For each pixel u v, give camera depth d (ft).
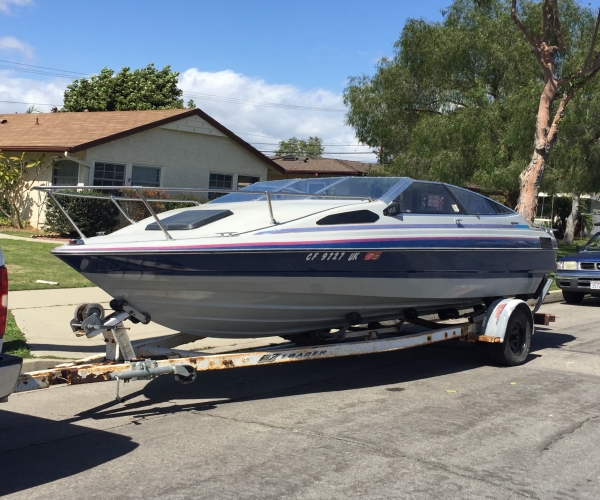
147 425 18.45
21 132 72.90
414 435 17.63
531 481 14.62
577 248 49.16
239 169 79.36
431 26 71.82
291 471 14.96
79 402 20.68
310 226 20.20
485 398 21.63
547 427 18.53
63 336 27.09
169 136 71.72
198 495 13.64
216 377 24.31
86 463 15.46
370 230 21.24
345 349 21.88
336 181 24.38
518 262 27.25
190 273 18.54
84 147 62.85
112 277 18.43
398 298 23.03
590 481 14.73
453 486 14.24
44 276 41.52
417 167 68.59
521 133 60.13
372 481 14.43
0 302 14.01
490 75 68.85
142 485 14.15
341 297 21.48
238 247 18.71
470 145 65.05
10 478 14.55
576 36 66.39
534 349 30.25
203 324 20.63
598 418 19.49
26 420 18.83
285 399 21.42
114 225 64.85
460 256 24.21
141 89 131.64
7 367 13.26
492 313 25.80
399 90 71.77
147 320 19.86
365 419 19.11
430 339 24.17
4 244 54.39
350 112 75.25
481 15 69.41
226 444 16.81
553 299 49.24
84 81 132.77
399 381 24.06
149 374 17.98
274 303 20.48
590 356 28.71
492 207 27.35
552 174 63.10
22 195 69.05
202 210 22.06
